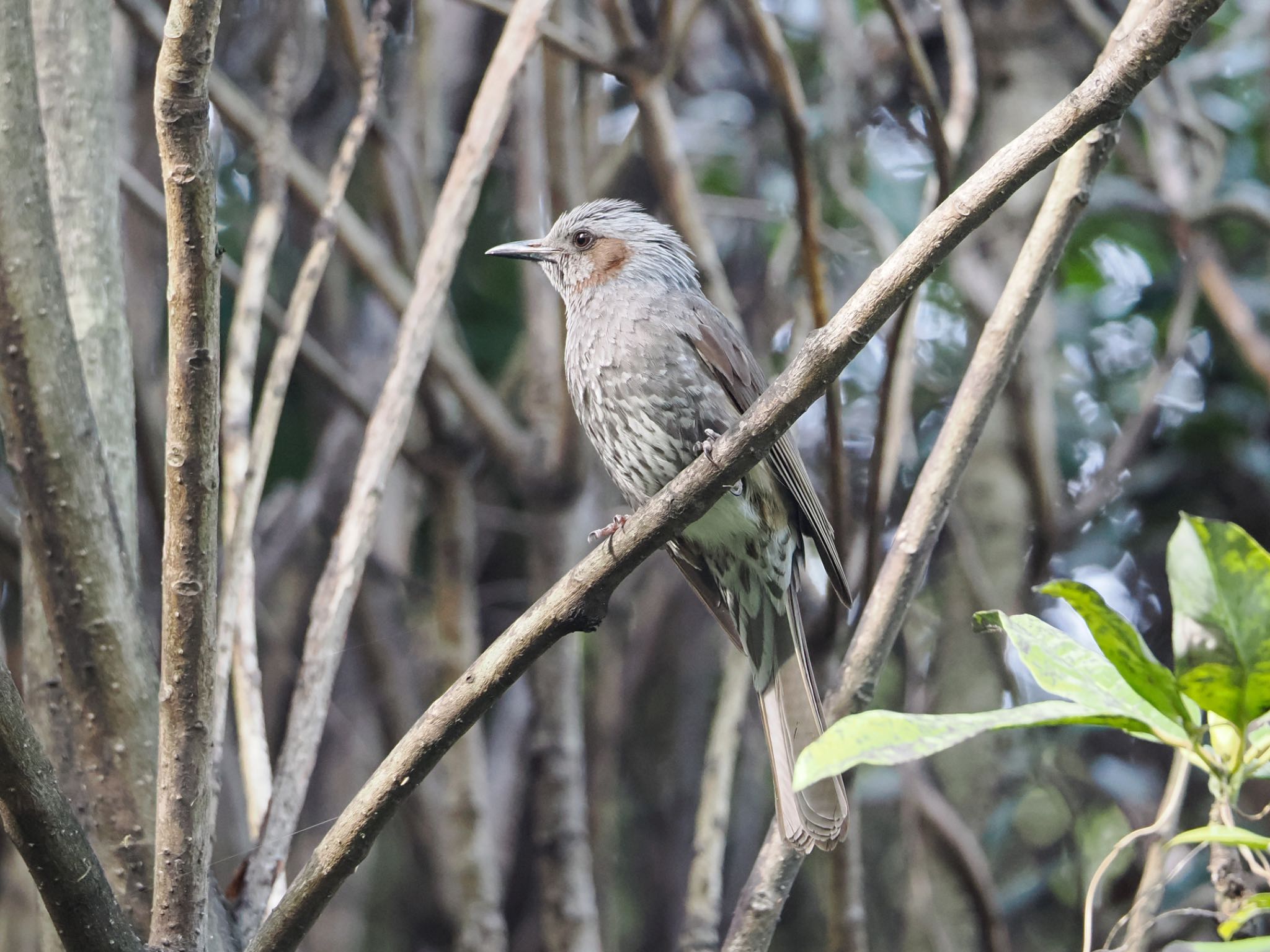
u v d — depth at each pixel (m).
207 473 5.41
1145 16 5.49
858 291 5.47
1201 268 11.80
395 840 14.48
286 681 13.28
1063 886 12.84
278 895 6.48
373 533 7.20
